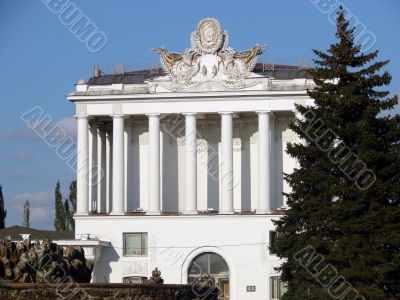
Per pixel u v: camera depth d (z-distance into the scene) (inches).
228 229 6250.0
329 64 4650.6
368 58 4628.4
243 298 6190.9
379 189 4399.6
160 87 6417.3
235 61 6387.8
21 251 3629.4
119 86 6471.5
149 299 3818.9
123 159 6446.9
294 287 4586.6
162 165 6678.2
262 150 6309.1
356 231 4370.1
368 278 4303.6
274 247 4717.0
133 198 6702.8
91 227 6348.4
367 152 4404.5
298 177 4574.3
